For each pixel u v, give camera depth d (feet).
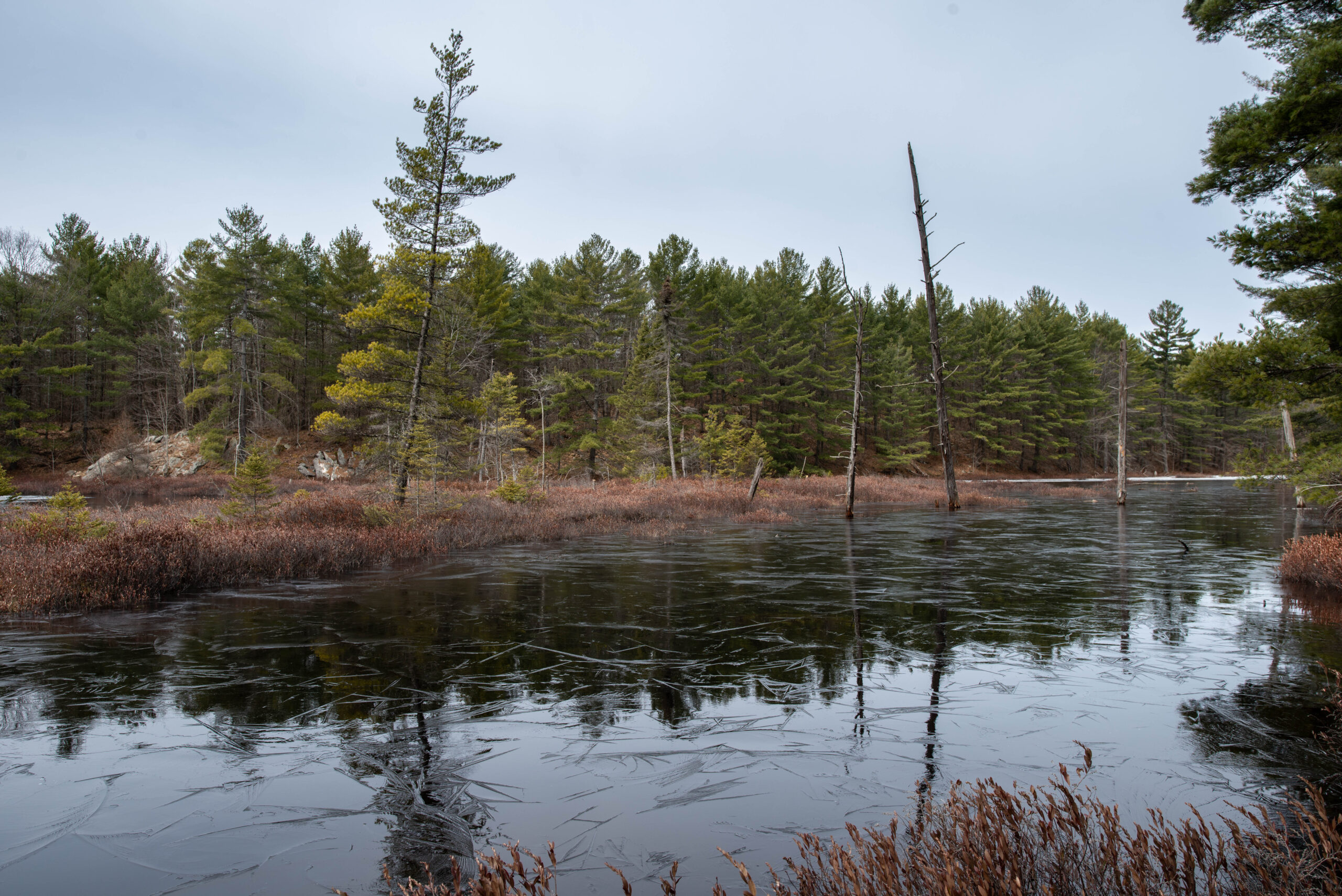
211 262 125.39
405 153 57.16
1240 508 88.89
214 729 16.49
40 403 155.02
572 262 153.79
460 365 61.11
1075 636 24.85
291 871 10.60
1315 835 10.41
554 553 49.08
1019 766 13.93
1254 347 36.32
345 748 15.30
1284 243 35.14
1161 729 15.89
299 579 38.42
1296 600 30.73
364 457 59.88
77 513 42.75
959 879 7.71
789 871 9.97
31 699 18.61
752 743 15.34
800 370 157.58
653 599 32.65
